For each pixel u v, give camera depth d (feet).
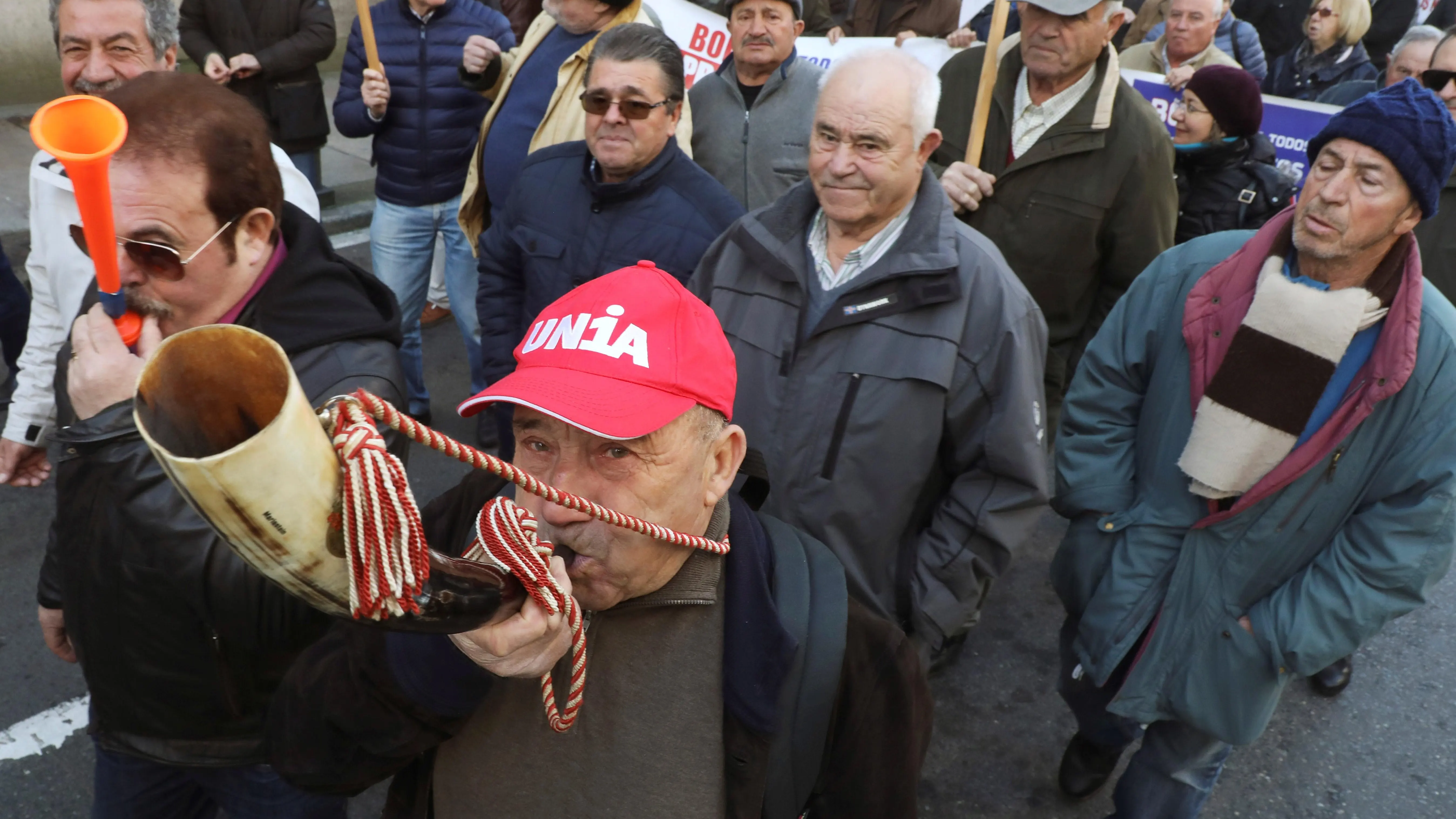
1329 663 6.52
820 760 3.81
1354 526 6.40
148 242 4.09
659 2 14.92
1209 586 6.84
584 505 2.82
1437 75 12.07
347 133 13.16
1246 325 6.32
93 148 2.52
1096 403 7.50
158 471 4.15
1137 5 22.91
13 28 23.85
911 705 3.96
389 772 3.80
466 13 13.08
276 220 4.52
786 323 7.27
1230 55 19.56
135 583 4.58
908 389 6.91
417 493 13.08
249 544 1.90
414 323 13.96
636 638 3.71
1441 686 11.03
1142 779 7.70
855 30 18.80
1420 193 5.69
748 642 3.64
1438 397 5.98
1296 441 6.29
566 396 3.26
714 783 3.69
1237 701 6.85
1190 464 6.64
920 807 9.17
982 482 7.20
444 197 13.25
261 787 5.32
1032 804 9.28
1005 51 10.46
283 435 1.79
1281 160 16.79
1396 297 6.00
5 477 6.83
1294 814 9.32
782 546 3.94
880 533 7.19
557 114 10.80
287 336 4.64
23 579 11.27
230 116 4.21
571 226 9.18
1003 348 6.93
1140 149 9.60
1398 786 9.72
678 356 3.43
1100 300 10.32
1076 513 7.66
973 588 7.29
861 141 6.77
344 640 3.70
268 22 17.51
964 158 10.55
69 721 9.47
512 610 2.73
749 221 7.59
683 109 11.34
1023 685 10.70
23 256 17.87
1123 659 7.37
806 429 7.12
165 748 5.11
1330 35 18.78
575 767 3.68
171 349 1.91
